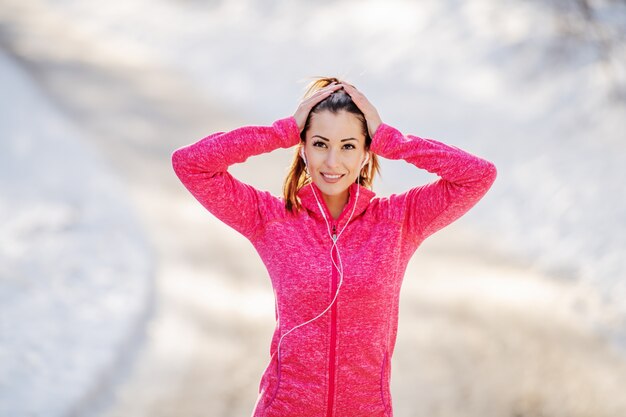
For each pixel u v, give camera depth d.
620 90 12.74
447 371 6.36
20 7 30.91
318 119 2.78
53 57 22.84
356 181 3.02
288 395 2.78
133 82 20.03
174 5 28.55
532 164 11.55
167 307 7.65
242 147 2.79
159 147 14.07
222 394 6.06
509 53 16.25
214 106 17.83
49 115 16.03
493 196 10.83
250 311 7.61
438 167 2.80
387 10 21.80
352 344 2.77
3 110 16.11
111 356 6.46
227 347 6.86
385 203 2.89
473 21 18.69
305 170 2.93
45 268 8.31
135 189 11.49
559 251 8.84
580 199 9.88
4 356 6.33
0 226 9.66
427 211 2.87
